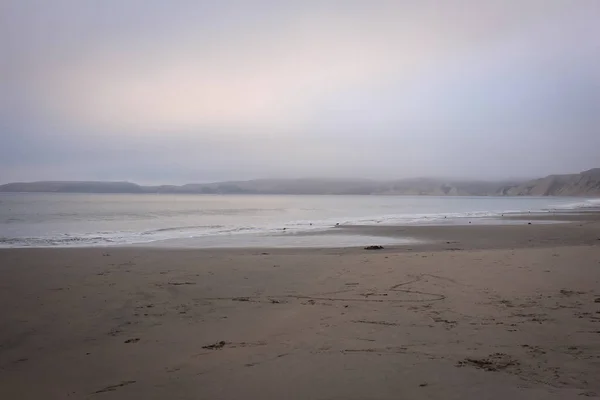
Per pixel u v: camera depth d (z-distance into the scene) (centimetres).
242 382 412
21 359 521
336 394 371
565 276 957
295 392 380
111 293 895
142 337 601
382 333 581
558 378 403
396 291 870
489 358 467
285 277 1059
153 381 428
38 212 5309
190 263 1298
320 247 1880
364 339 555
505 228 2862
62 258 1427
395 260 1257
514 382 392
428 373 421
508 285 884
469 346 515
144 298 852
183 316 716
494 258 1229
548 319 634
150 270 1177
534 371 424
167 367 472
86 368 481
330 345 531
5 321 691
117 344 571
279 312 729
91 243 2080
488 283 909
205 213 5675
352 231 2769
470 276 988
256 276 1078
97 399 385
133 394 394
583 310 682
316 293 877
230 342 564
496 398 353
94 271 1164
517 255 1276
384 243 2055
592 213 5112
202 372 448
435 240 2177
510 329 586
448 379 402
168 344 564
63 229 2956
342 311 721
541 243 1969
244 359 487
